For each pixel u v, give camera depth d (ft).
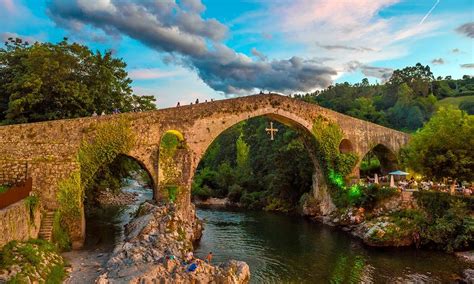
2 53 113.60
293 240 110.63
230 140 289.94
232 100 122.72
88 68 116.47
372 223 113.19
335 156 145.18
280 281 73.82
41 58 102.01
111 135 101.60
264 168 212.23
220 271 65.77
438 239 97.04
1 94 109.19
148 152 107.55
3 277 50.08
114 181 120.78
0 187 76.07
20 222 64.69
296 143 175.01
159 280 58.03
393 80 328.08
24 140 90.07
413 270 81.10
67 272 64.90
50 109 105.09
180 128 112.68
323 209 148.66
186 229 93.09
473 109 251.60
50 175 85.51
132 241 78.38
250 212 171.01
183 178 109.40
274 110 131.23
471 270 77.00
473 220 94.84
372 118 252.62
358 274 78.74
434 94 322.75
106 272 62.23
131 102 132.05
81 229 86.89
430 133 117.39
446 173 111.04
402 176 160.04
